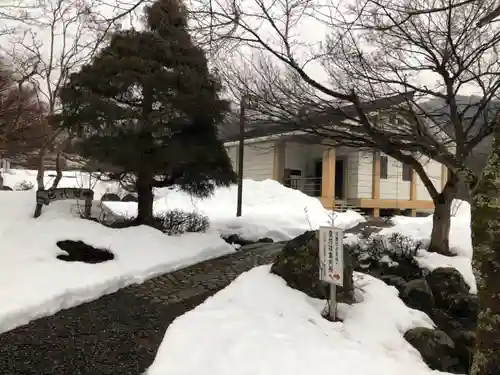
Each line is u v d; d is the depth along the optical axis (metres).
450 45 8.20
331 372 4.00
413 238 10.86
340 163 23.23
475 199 3.35
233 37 5.23
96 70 9.12
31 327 4.85
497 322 3.16
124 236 8.41
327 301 5.68
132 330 4.93
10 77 12.11
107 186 19.75
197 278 7.30
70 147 9.64
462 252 9.78
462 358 5.46
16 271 6.24
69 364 4.04
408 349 5.03
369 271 8.62
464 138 8.34
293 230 13.81
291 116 8.31
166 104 9.09
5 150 14.84
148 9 5.93
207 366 3.96
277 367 4.01
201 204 18.75
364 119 6.98
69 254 7.41
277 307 5.48
